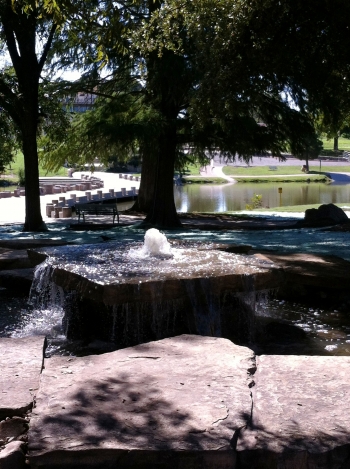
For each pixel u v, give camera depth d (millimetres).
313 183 65188
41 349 4691
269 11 14539
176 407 3477
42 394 3688
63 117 24969
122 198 45156
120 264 6910
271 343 6480
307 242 12930
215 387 3773
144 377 3969
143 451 3041
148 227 21656
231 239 14117
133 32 15727
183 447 3066
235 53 15375
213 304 6332
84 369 4176
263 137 23094
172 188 23828
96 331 6566
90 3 13844
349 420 3363
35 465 3018
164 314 6258
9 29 19734
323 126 26453
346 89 18406
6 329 6910
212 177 69875
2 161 32375
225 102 16203
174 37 16844
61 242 11078
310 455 3062
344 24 14523
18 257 9555
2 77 20891
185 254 7641
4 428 3428
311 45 15516
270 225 22469
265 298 7258
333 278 8094
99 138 22453
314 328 7062
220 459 3045
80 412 3418
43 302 7383
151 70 21078
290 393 3725
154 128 20734
